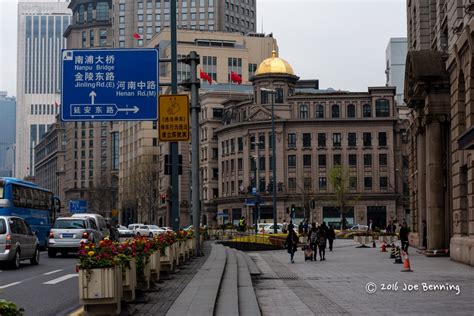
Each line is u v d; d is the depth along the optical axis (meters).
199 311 12.53
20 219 27.94
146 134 128.12
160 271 20.25
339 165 96.94
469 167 28.94
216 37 133.38
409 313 14.19
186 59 29.31
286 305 16.03
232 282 18.95
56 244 34.28
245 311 13.70
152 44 135.00
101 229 39.00
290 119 101.44
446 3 36.19
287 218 101.06
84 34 196.62
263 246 50.34
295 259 36.31
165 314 12.45
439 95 35.34
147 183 117.19
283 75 102.25
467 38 28.16
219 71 130.38
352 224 99.88
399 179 101.50
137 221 127.62
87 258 11.87
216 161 114.62
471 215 28.88
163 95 27.09
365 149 100.56
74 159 187.25
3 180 39.28
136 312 12.82
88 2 196.25
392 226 58.72
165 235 21.84
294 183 101.44
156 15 166.25
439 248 35.81
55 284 20.39
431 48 42.09
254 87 104.38
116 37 168.50
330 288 20.06
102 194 151.25
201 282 18.00
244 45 135.88
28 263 30.05
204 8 163.75
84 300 11.81
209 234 69.94
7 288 19.23
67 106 27.25
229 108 109.50
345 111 101.50
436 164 35.56
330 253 42.22
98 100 27.31
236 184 106.19
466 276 23.39
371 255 39.44
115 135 177.38
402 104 118.94
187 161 115.38
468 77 29.08
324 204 99.75
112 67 27.45
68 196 188.12
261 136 103.06
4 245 25.55
